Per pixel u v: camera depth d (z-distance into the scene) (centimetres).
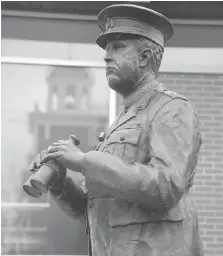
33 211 634
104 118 653
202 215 636
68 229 633
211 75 661
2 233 628
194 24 668
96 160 270
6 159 641
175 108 290
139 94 308
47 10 661
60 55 662
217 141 648
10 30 660
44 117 651
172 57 662
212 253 631
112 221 287
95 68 662
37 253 628
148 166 272
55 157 279
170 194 266
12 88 653
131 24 305
